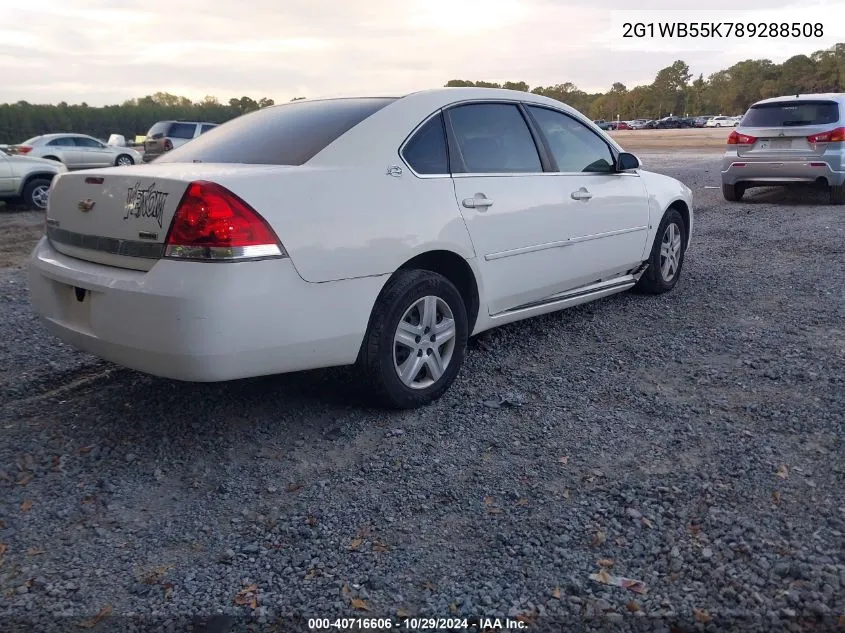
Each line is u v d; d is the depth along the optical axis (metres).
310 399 4.23
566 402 4.15
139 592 2.65
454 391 4.34
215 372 3.26
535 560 2.76
